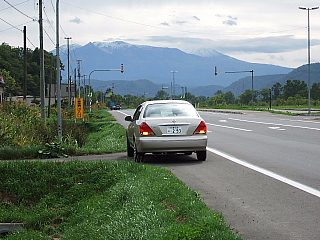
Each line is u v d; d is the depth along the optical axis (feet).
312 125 84.69
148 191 27.35
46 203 34.22
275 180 31.01
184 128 39.63
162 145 39.17
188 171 35.88
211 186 29.43
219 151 48.75
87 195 33.86
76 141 67.62
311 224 20.35
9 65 366.63
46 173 38.06
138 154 40.27
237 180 31.37
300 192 27.02
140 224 20.97
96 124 126.93
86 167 38.19
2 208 33.32
